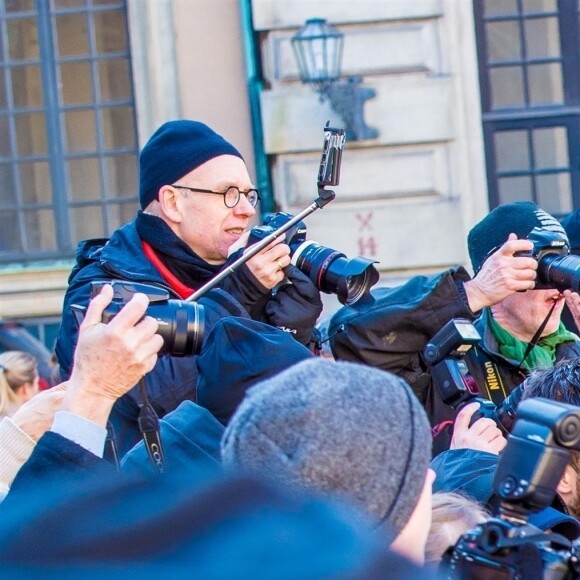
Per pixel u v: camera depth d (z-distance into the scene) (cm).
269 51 947
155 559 82
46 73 1021
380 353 390
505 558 185
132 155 1022
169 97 961
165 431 250
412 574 84
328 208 952
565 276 375
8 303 1009
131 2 978
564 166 991
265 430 151
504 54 990
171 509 85
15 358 662
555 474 191
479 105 956
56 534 84
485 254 449
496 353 425
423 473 156
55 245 1031
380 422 152
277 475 148
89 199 1029
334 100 930
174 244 390
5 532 85
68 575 81
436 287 386
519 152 991
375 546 85
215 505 85
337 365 160
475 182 952
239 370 259
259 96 945
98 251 402
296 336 376
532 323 424
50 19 1019
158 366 337
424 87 945
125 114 1019
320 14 939
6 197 1032
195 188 393
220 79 955
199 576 81
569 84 990
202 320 265
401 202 952
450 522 218
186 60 955
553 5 988
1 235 1032
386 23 944
